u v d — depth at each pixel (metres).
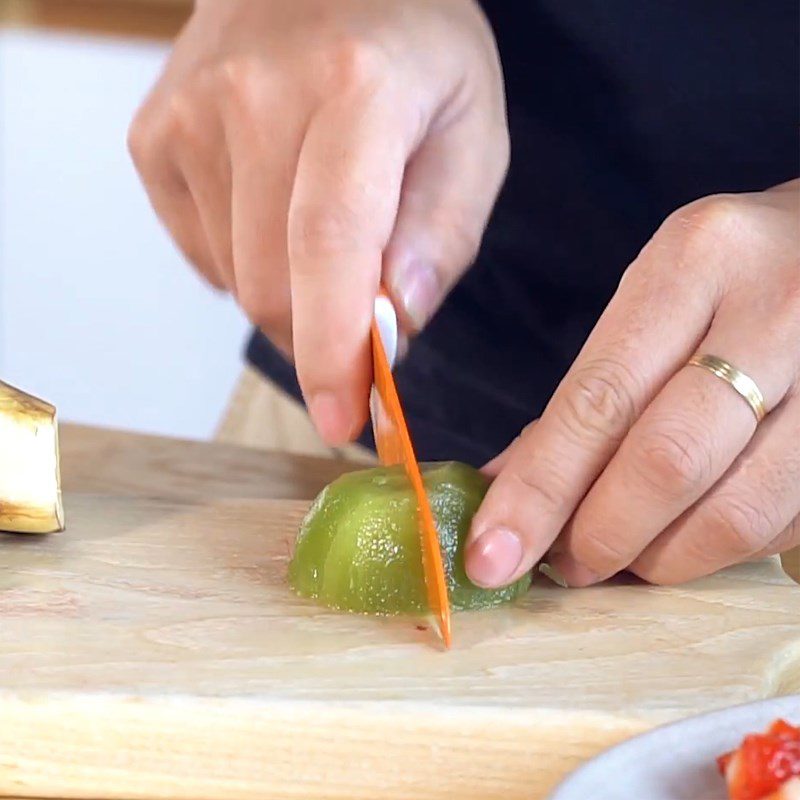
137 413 1.57
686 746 0.55
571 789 0.54
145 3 1.54
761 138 0.80
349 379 0.64
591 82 0.81
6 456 0.64
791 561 0.71
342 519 0.62
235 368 1.55
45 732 0.57
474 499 0.63
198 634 0.60
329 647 0.60
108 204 1.55
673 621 0.62
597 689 0.59
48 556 0.65
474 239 0.67
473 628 0.61
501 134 0.69
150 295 1.56
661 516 0.61
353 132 0.63
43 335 1.59
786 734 0.54
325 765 0.58
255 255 0.67
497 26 0.81
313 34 0.66
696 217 0.62
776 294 0.61
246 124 0.66
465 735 0.58
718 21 0.78
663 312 0.61
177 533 0.67
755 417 0.61
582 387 0.61
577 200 0.82
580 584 0.64
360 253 0.63
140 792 0.58
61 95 1.52
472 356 0.86
